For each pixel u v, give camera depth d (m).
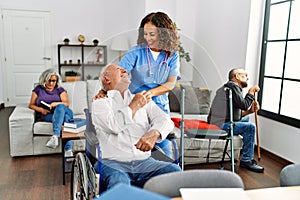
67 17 5.66
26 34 5.56
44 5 5.53
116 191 0.86
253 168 2.86
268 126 3.27
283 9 3.13
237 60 3.59
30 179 2.58
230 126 2.62
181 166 1.50
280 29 3.19
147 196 0.84
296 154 2.89
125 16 5.89
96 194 1.43
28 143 3.09
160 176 1.11
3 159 3.03
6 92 5.66
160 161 1.43
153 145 1.36
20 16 5.47
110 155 1.40
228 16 3.74
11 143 3.04
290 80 3.05
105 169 1.44
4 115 5.01
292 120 2.93
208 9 4.22
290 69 3.07
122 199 0.82
